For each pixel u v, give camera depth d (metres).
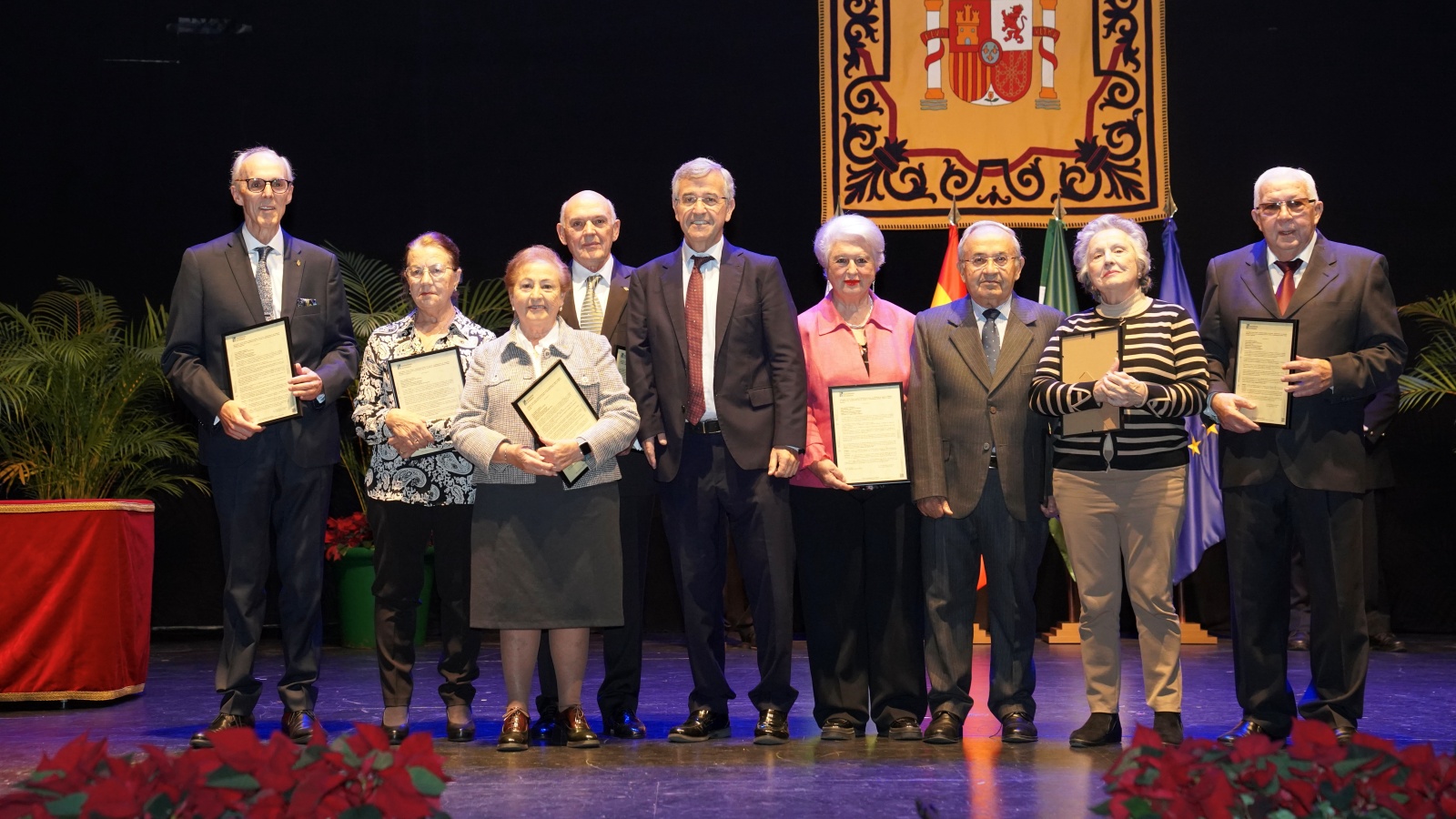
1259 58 6.64
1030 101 6.60
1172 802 1.75
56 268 6.71
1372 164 6.59
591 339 3.62
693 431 3.62
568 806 2.79
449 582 3.72
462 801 2.85
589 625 3.46
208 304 3.71
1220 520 6.12
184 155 6.76
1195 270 6.64
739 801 2.84
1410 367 6.56
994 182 6.59
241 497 3.63
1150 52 6.59
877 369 3.70
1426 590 6.56
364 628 6.18
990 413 3.60
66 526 4.41
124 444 6.02
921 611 3.70
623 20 6.81
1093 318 3.61
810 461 3.63
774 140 6.74
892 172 6.61
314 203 6.78
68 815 1.64
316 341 3.77
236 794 1.71
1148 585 3.51
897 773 3.14
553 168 6.81
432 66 6.83
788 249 6.73
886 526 3.65
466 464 3.69
